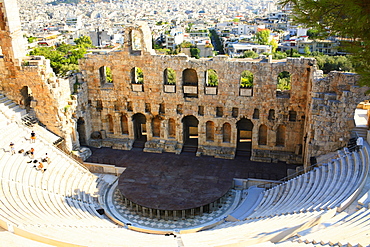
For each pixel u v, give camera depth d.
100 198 46.44
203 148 55.84
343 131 44.00
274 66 49.69
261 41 159.00
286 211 34.56
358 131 44.31
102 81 58.81
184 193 44.81
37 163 45.06
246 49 141.50
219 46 192.75
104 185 49.47
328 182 37.28
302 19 23.81
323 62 93.88
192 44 153.75
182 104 55.12
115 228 38.09
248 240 26.19
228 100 53.03
